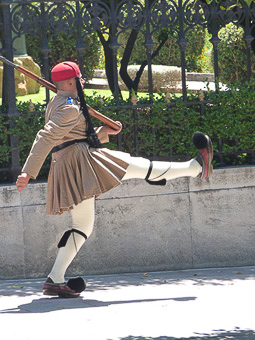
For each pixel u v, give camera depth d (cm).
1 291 945
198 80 2142
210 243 1084
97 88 1955
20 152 1067
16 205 1026
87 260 1053
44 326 746
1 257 1028
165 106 1088
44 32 1055
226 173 1080
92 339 693
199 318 772
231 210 1085
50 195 868
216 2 1138
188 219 1074
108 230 1055
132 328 732
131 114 1088
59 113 837
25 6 1044
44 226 1036
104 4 1069
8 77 1041
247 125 1115
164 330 724
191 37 2231
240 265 1092
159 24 1096
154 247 1069
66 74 855
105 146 1084
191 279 998
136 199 1059
